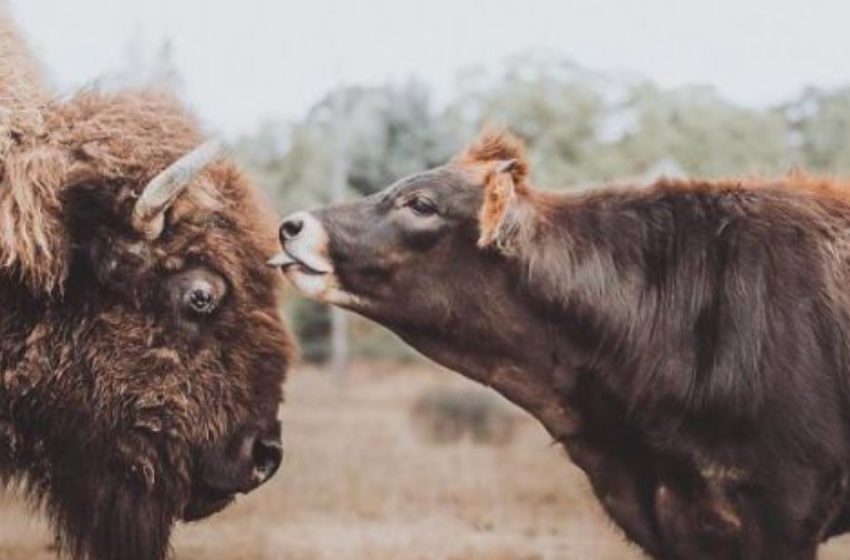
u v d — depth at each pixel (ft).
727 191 27.53
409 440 88.53
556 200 27.76
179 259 28.17
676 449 26.37
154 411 28.32
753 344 25.93
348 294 27.20
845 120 133.18
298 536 52.65
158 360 28.19
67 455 28.71
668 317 26.63
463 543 51.21
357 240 26.96
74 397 28.25
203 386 28.40
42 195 27.86
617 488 27.43
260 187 30.45
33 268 27.61
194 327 28.32
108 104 29.14
